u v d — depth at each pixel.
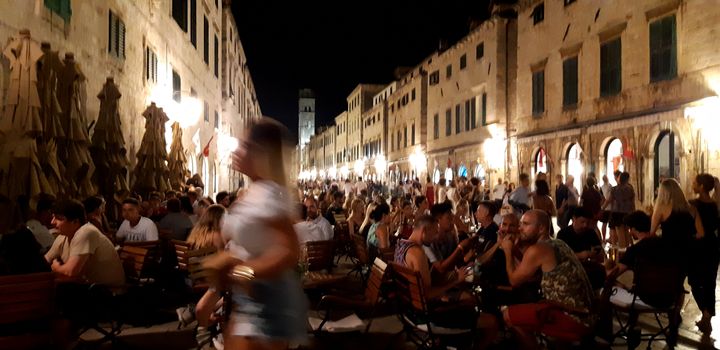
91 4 10.69
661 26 15.48
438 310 6.09
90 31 10.66
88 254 6.21
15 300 4.95
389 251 9.02
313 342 6.97
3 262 5.39
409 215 11.51
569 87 20.27
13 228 7.07
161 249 8.32
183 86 19.52
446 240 8.27
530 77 23.19
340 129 79.62
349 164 71.19
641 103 16.31
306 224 9.73
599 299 6.59
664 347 6.88
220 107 30.39
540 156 22.53
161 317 7.97
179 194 12.08
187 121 19.86
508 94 25.84
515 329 5.78
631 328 6.55
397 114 46.41
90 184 8.84
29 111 7.28
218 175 29.52
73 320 5.95
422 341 6.34
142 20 14.27
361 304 6.79
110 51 11.77
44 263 5.59
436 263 7.27
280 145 3.07
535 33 22.77
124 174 10.69
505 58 25.81
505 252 6.40
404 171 43.56
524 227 6.01
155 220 11.08
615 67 17.55
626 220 7.20
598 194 14.33
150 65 15.01
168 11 17.20
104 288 6.32
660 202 7.46
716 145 13.42
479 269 7.16
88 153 8.77
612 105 17.69
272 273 2.81
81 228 6.34
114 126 10.31
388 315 8.39
